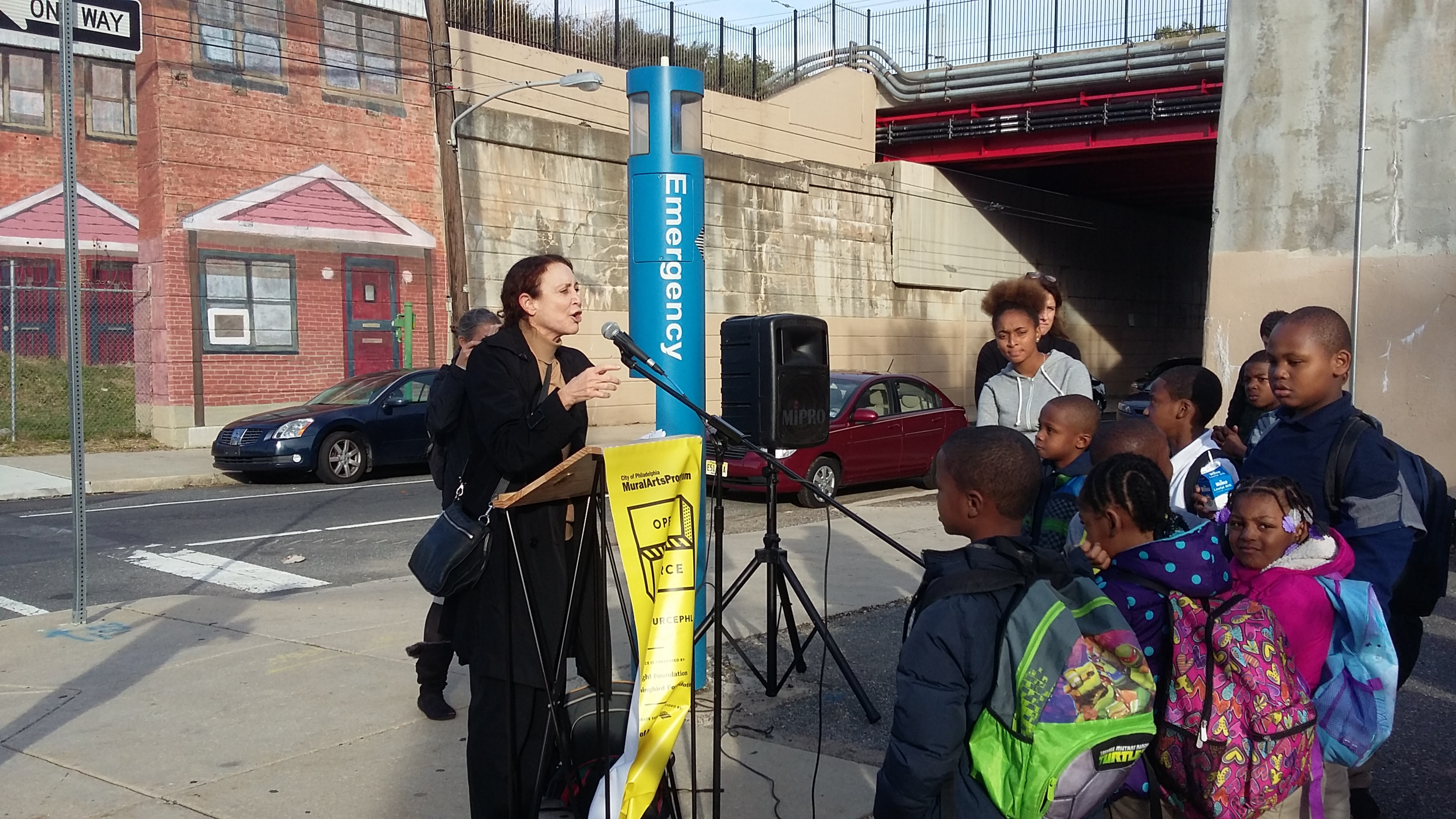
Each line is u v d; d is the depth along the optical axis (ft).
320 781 13.03
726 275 75.66
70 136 19.03
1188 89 79.51
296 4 57.00
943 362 94.27
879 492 41.93
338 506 37.81
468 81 66.44
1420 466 11.25
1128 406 53.36
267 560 28.60
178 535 32.12
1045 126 85.25
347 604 22.26
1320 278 31.32
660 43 81.66
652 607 9.19
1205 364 33.12
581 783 10.37
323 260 58.70
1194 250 126.72
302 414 43.70
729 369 15.38
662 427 16.02
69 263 19.77
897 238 89.04
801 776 13.05
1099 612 7.31
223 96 54.75
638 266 16.06
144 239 54.85
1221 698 7.96
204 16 53.93
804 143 88.12
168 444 53.57
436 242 63.10
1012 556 7.50
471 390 10.15
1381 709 9.20
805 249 81.71
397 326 59.72
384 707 15.66
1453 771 13.69
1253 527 9.40
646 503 9.09
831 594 22.58
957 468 7.89
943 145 92.53
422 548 10.34
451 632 11.32
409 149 61.82
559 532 10.31
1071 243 106.11
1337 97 30.91
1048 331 16.75
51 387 58.34
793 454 36.27
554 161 66.28
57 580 26.04
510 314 10.65
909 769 7.13
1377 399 30.50
